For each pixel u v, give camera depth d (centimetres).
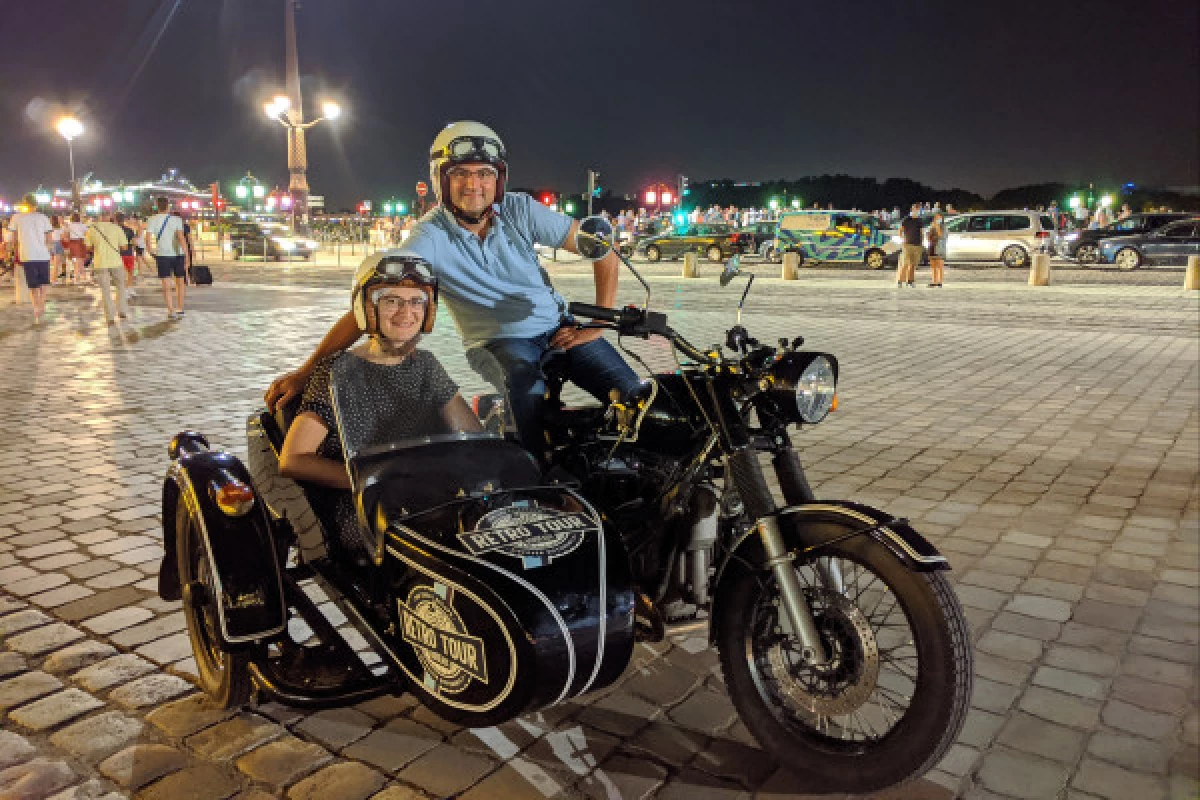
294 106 3909
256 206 6119
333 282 2272
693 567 302
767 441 298
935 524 512
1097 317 1476
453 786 288
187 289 2039
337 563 327
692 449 300
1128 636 382
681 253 3147
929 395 872
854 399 854
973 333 1298
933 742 257
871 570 268
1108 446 678
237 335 1277
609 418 315
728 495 305
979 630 388
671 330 303
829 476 604
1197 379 945
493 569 259
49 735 316
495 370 357
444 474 299
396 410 322
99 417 776
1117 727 317
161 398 854
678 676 357
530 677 254
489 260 360
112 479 601
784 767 295
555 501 289
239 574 306
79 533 505
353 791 285
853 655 281
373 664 345
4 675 355
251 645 303
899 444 686
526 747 310
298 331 1320
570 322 362
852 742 283
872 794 276
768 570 291
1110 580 437
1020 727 318
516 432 337
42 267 1388
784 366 280
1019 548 477
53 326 1368
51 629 392
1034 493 567
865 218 2780
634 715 330
